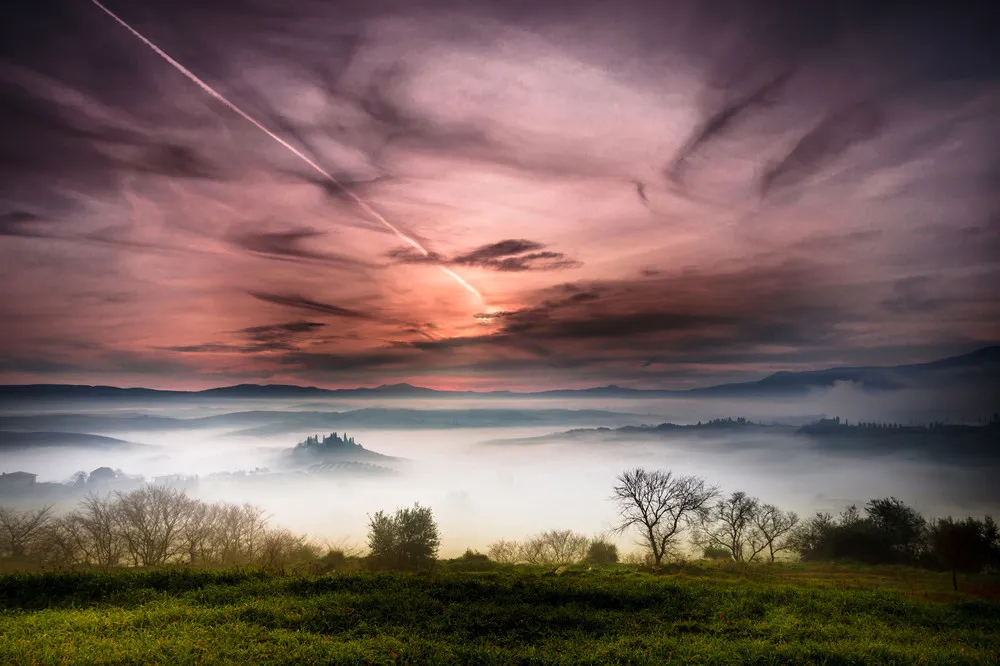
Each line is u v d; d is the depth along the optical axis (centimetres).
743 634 2000
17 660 1534
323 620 1961
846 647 1811
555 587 2477
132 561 6331
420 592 2311
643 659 1703
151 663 1551
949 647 1902
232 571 2608
